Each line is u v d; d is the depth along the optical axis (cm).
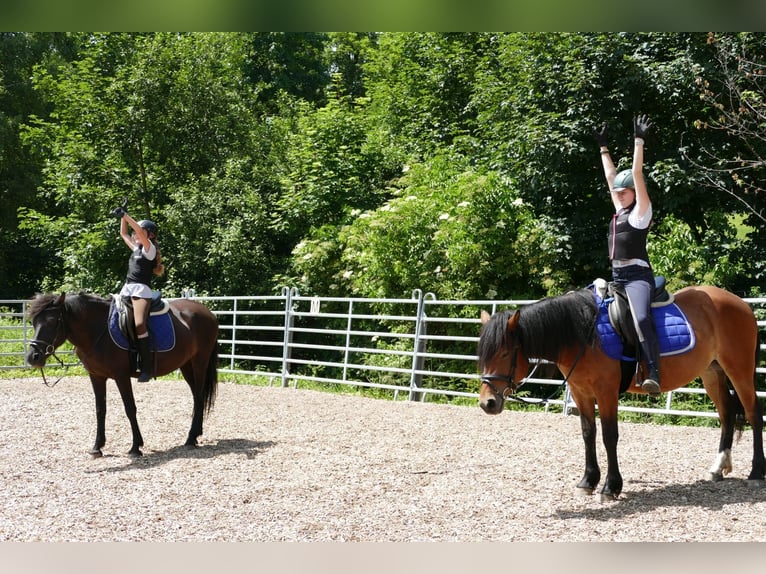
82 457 807
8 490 658
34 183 2947
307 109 2317
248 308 2125
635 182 562
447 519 546
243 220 2183
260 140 2588
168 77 2331
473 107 2031
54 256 3131
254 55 3309
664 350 582
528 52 1658
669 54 1516
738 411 649
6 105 2970
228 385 1514
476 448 819
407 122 2427
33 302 782
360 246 1791
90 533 527
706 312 614
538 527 521
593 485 595
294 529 527
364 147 2156
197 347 870
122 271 2300
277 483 666
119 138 2320
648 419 1193
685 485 627
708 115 1541
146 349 802
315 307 1466
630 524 518
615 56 1495
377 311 1817
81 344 795
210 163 2442
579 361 580
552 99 1606
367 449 820
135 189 2377
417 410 1131
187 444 855
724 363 625
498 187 1638
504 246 1641
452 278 1694
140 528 537
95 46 2508
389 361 1659
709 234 1488
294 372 2059
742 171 1462
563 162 1562
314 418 1056
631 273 583
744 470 683
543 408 1277
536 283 1661
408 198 1741
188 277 2239
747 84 1423
